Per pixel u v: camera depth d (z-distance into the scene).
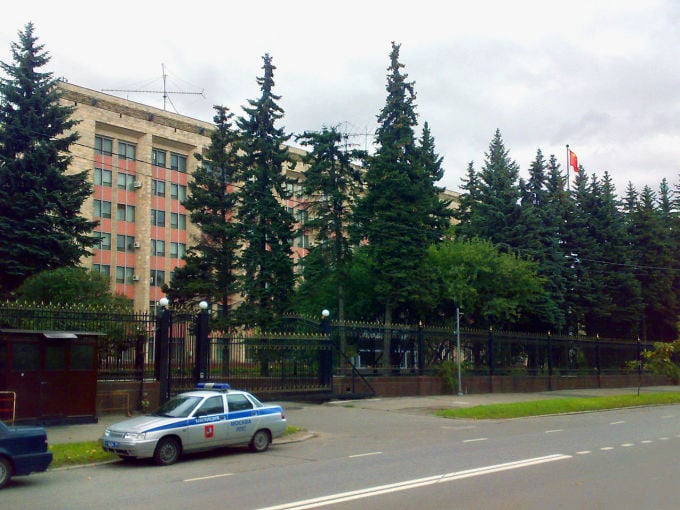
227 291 38.09
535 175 50.59
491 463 13.72
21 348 18.31
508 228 45.28
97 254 56.81
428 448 16.36
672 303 55.88
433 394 33.03
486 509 9.43
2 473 11.65
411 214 36.53
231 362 25.41
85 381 19.48
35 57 30.97
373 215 36.56
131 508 9.92
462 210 52.44
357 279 38.47
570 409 28.34
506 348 38.31
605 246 51.91
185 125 63.34
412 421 22.98
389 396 30.95
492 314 39.50
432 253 38.22
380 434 19.64
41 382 18.61
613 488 10.98
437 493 10.59
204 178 38.72
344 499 10.20
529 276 39.72
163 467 14.20
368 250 36.31
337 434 19.70
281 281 37.91
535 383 39.53
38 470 12.02
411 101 37.66
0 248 28.00
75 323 20.77
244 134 38.44
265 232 38.03
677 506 9.64
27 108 30.25
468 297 37.12
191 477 12.85
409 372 32.44
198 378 23.39
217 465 14.42
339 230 37.31
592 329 53.75
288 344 27.14
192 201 39.03
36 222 28.72
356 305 38.66
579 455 14.87
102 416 20.91
